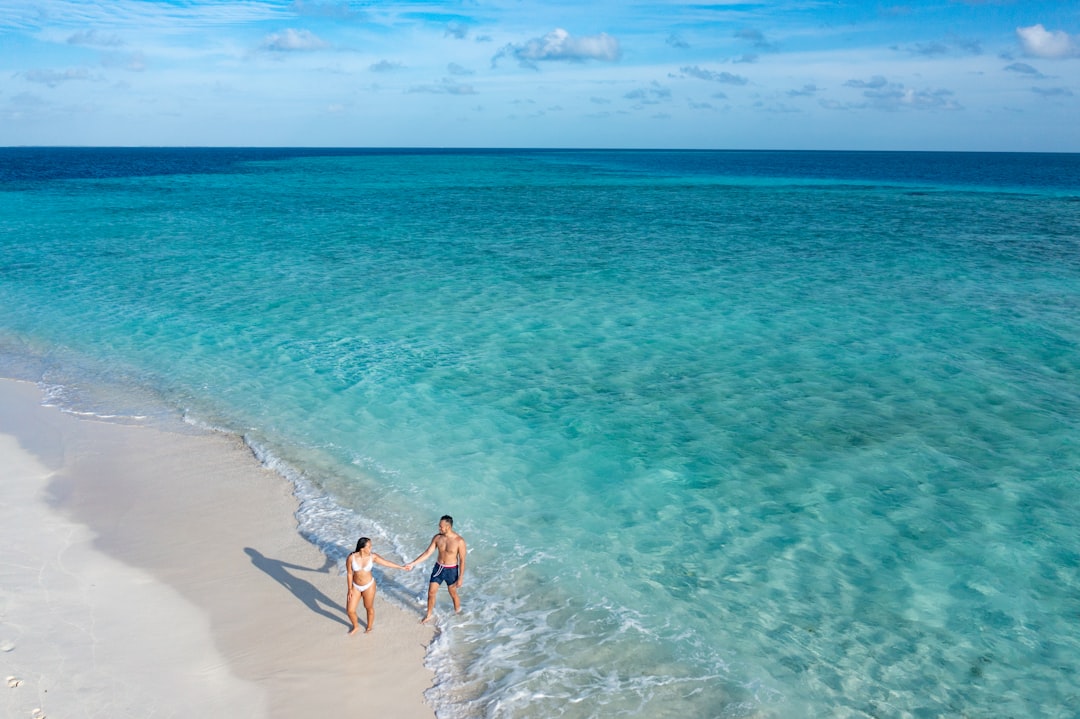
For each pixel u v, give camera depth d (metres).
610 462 14.07
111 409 16.66
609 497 12.79
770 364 19.53
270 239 41.09
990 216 51.62
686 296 27.12
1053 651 9.07
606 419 16.03
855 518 12.05
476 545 11.36
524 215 54.28
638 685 8.51
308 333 22.36
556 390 17.77
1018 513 12.12
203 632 9.22
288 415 16.31
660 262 34.09
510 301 26.42
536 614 9.77
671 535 11.62
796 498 12.71
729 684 8.54
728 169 140.50
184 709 7.91
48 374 18.91
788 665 8.84
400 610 9.88
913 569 10.70
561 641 9.25
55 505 12.38
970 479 13.27
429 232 44.44
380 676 8.60
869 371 18.88
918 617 9.70
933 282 29.20
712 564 10.86
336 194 73.69
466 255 36.16
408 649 9.10
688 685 8.52
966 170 135.62
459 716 8.02
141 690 8.13
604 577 10.56
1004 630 9.44
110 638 8.97
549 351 20.72
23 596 9.72
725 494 12.87
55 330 22.69
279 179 98.56
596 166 155.12
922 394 17.28
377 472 13.72
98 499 12.62
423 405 16.84
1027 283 28.86
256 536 11.55
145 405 16.91
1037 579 10.44
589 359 20.02
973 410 16.33
